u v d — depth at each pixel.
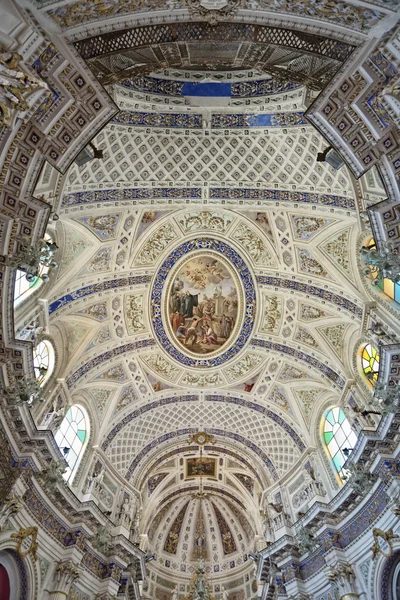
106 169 13.96
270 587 19.27
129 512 19.92
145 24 7.92
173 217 16.88
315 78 9.32
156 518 26.97
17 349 11.70
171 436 23.30
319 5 7.32
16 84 7.39
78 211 14.10
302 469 19.72
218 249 17.88
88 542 16.42
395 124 8.35
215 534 28.17
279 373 20.23
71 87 8.31
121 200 14.78
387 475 14.09
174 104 13.78
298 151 13.87
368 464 14.83
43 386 16.12
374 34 7.50
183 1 7.49
